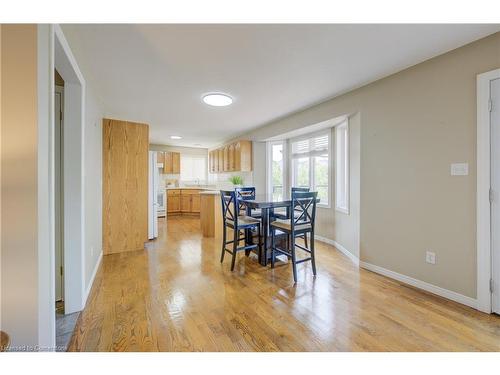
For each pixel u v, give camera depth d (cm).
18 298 107
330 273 292
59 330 176
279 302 219
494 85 196
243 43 201
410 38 197
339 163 405
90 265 255
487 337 170
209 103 352
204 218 493
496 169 197
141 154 392
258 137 548
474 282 209
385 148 279
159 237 481
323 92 322
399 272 268
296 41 199
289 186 530
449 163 224
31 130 108
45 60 122
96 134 307
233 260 301
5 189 105
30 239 108
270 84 291
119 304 215
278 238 340
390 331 176
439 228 232
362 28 182
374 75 270
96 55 217
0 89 105
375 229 294
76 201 207
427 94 239
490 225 200
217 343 162
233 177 637
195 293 237
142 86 293
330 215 429
